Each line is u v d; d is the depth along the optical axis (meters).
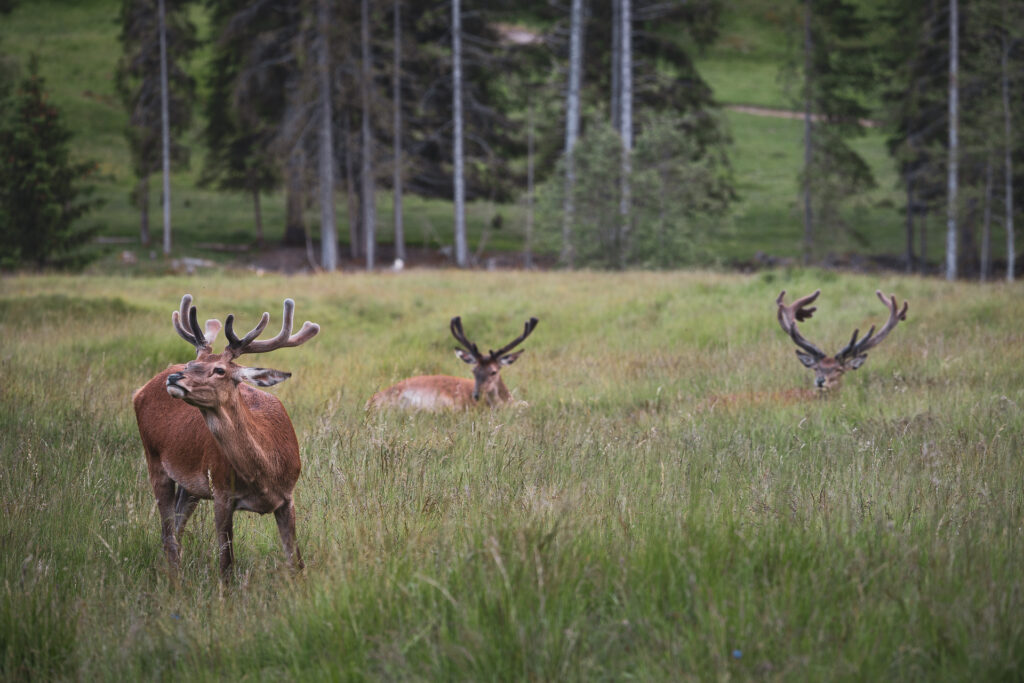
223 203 193.50
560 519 15.75
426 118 154.88
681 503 18.19
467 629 12.84
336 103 137.75
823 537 15.51
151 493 22.00
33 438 25.86
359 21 143.38
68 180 117.75
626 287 73.56
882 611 12.91
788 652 12.10
